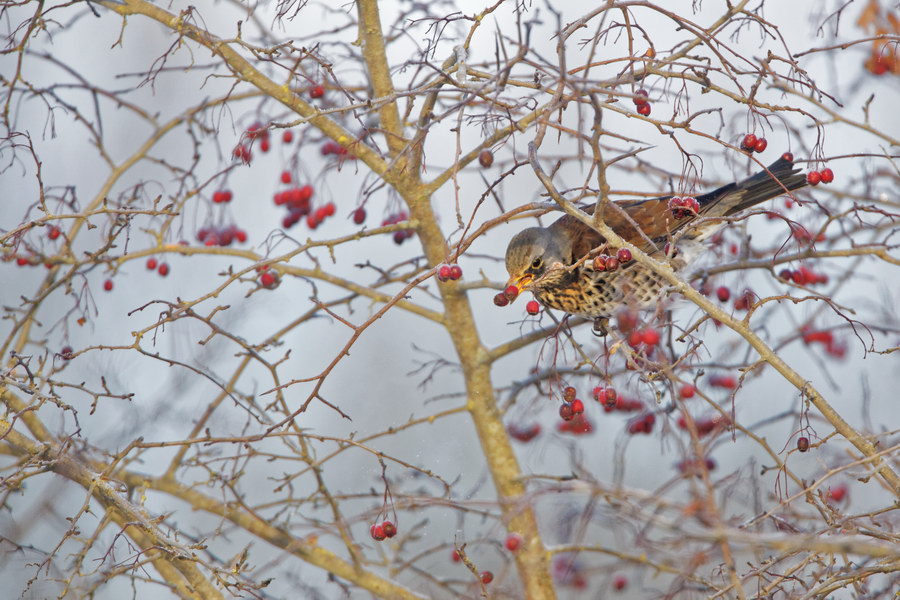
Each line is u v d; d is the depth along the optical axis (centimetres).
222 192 1131
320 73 1036
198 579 867
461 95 955
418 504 834
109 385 1359
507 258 1005
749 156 774
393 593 962
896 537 686
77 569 753
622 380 977
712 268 1005
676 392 838
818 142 829
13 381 780
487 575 878
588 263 990
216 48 884
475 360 1001
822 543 537
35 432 941
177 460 1004
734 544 664
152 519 814
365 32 958
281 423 771
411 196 970
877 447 750
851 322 759
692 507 620
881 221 1166
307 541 906
